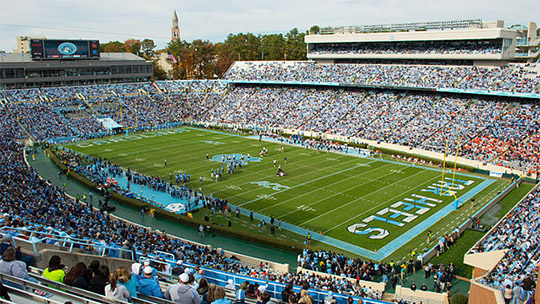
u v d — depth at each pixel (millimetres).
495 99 74312
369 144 73375
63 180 55469
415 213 43219
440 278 29578
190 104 106000
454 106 76188
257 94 102500
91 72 107188
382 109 82312
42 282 10320
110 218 41750
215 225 39812
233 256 33438
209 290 10547
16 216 26328
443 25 86500
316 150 71938
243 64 115125
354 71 93688
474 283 20359
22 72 95562
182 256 28672
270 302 13312
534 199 41656
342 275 29281
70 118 88562
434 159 63438
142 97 104938
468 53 81375
